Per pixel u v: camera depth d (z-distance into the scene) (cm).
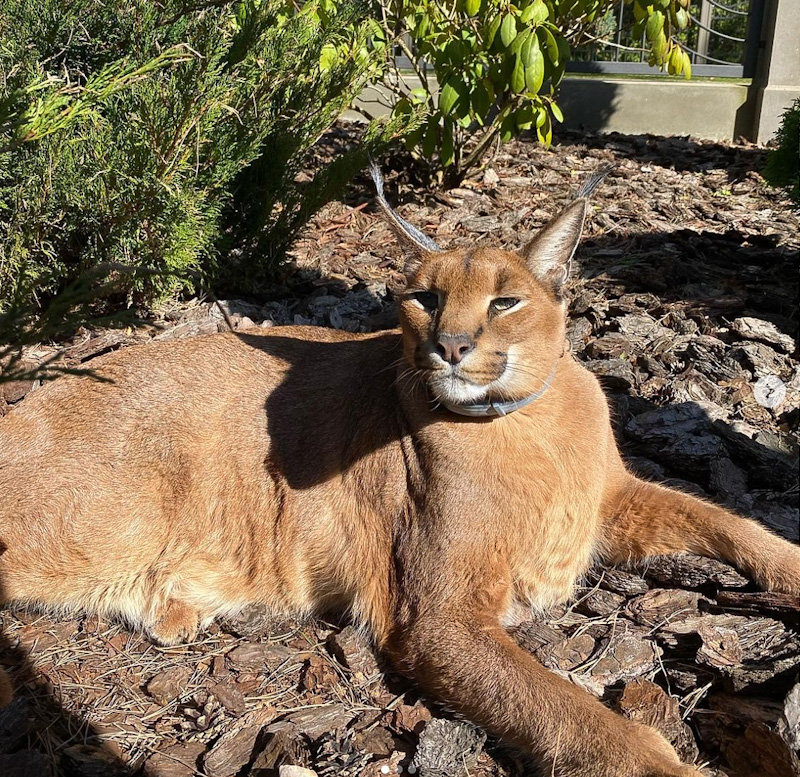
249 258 174
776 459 132
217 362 123
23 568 118
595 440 115
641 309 170
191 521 118
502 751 103
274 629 117
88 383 123
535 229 208
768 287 178
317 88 179
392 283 180
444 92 204
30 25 157
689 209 228
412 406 111
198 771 101
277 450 117
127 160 150
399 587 111
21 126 97
